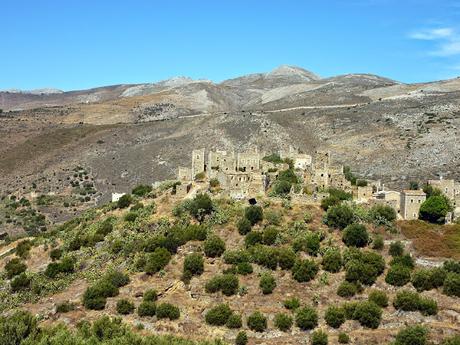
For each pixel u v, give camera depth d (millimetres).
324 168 149125
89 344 79062
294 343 91375
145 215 135375
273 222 121938
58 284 116750
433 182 142375
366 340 90500
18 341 80250
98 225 140250
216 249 115062
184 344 82625
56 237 145500
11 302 112875
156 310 100125
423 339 87125
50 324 98625
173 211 131500
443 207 123500
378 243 114500
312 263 108250
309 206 128250
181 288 107125
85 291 109062
